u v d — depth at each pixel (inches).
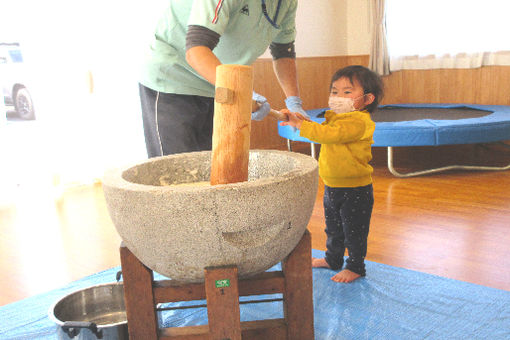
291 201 39.4
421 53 193.3
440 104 185.3
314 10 203.8
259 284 46.3
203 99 70.2
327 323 59.8
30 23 125.0
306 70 203.9
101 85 136.4
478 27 177.0
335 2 212.2
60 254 92.0
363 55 215.8
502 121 135.5
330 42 213.6
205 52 52.9
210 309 40.3
